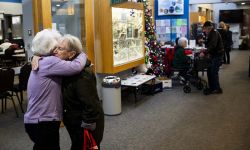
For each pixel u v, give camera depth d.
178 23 10.28
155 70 7.85
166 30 10.40
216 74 6.60
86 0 5.45
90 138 2.39
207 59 6.72
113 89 5.20
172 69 7.45
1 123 5.09
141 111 5.48
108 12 5.55
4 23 13.62
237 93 6.69
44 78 2.34
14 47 10.77
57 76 2.37
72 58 2.43
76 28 5.54
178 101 6.14
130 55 6.50
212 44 6.34
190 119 4.93
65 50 2.38
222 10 18.12
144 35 7.21
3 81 5.13
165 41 9.94
